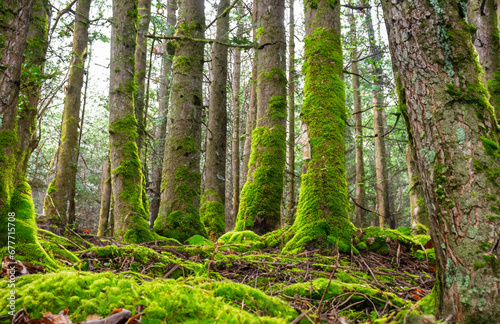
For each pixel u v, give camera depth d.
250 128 13.77
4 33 2.46
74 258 3.32
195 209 7.80
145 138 10.76
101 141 18.30
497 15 6.10
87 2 9.51
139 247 3.92
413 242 5.58
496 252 1.83
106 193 9.14
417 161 2.20
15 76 2.55
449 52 2.10
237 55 15.50
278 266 4.14
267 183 7.50
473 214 1.90
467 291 1.85
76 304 1.64
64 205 8.38
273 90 8.30
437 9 2.14
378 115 14.94
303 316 2.04
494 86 5.50
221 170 11.44
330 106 5.89
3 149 2.57
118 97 6.43
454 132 2.01
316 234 5.14
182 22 8.78
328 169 5.58
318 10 6.34
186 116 8.23
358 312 2.56
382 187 14.57
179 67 8.48
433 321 1.86
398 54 2.29
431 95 2.10
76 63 9.16
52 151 15.67
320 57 6.14
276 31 8.67
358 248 5.35
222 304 1.87
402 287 3.59
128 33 6.64
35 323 1.52
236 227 7.46
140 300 1.69
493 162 1.95
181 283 2.04
